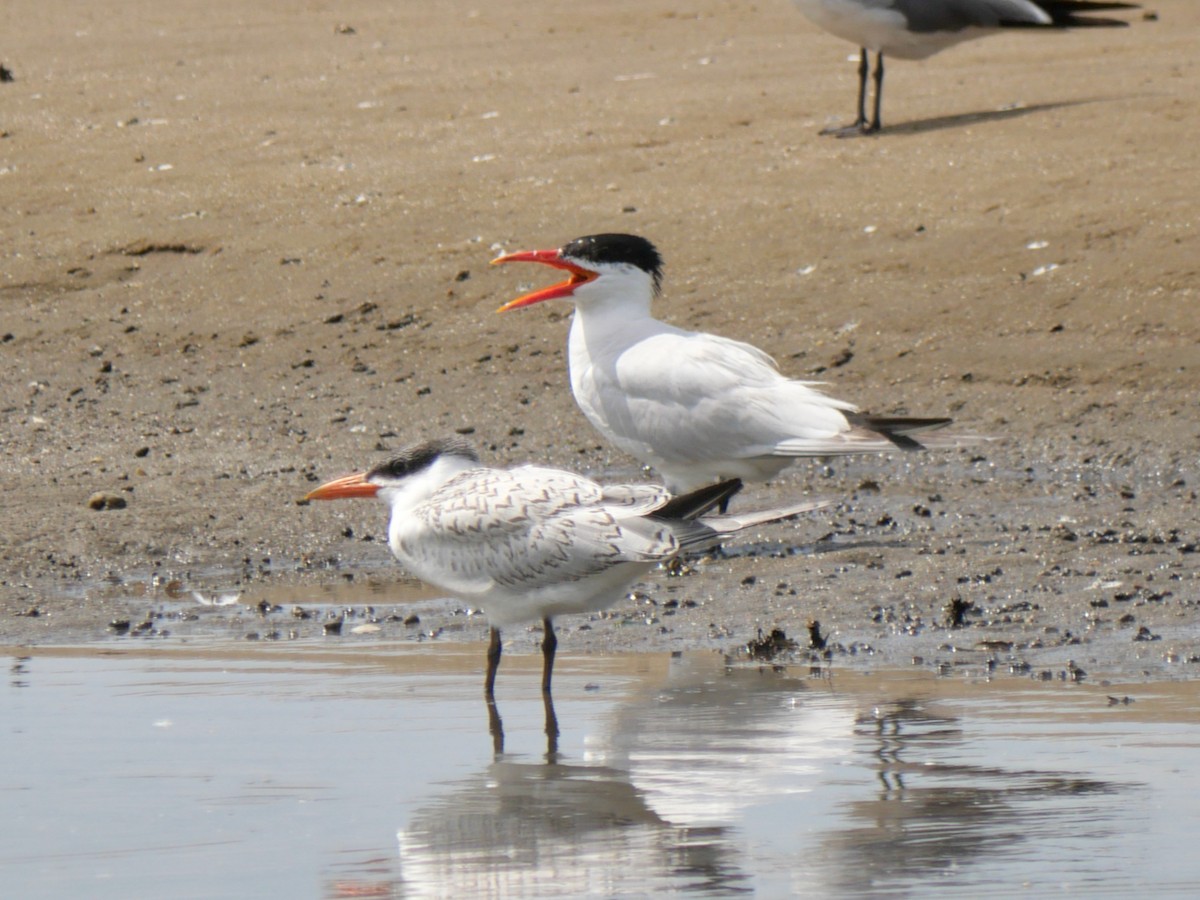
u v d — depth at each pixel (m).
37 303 19.77
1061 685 9.39
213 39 32.56
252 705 9.23
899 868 6.73
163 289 19.86
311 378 17.64
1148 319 17.00
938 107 23.16
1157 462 14.70
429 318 18.64
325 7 36.25
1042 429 15.57
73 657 10.28
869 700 9.15
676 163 21.59
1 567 12.32
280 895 6.58
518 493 9.27
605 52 29.12
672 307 18.09
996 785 7.71
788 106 23.86
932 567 11.93
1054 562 11.94
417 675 9.88
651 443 12.77
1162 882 6.52
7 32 34.47
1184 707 8.88
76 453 15.49
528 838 7.18
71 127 25.20
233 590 11.90
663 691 9.45
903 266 18.36
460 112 24.80
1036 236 18.53
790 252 18.89
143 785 7.93
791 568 12.08
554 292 13.09
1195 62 25.09
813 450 12.26
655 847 7.05
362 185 21.84
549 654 9.39
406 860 6.94
